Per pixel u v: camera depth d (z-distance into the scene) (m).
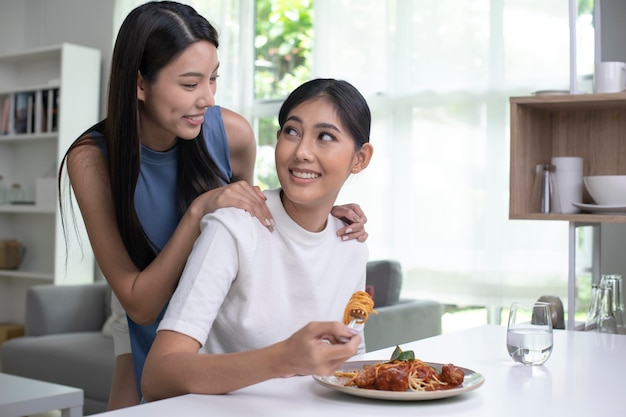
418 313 3.50
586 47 2.26
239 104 4.79
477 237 3.86
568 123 2.40
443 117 3.98
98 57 5.10
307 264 1.27
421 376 1.04
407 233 4.07
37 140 5.42
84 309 4.26
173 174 1.59
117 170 1.44
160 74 1.37
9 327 5.11
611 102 2.15
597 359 1.35
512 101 2.21
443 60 3.99
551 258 3.65
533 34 3.74
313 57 4.45
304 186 1.18
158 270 1.31
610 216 2.08
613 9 2.32
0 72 5.50
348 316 1.04
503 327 1.71
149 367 1.08
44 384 2.81
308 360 0.93
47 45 5.59
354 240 1.37
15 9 5.73
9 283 5.57
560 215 2.16
